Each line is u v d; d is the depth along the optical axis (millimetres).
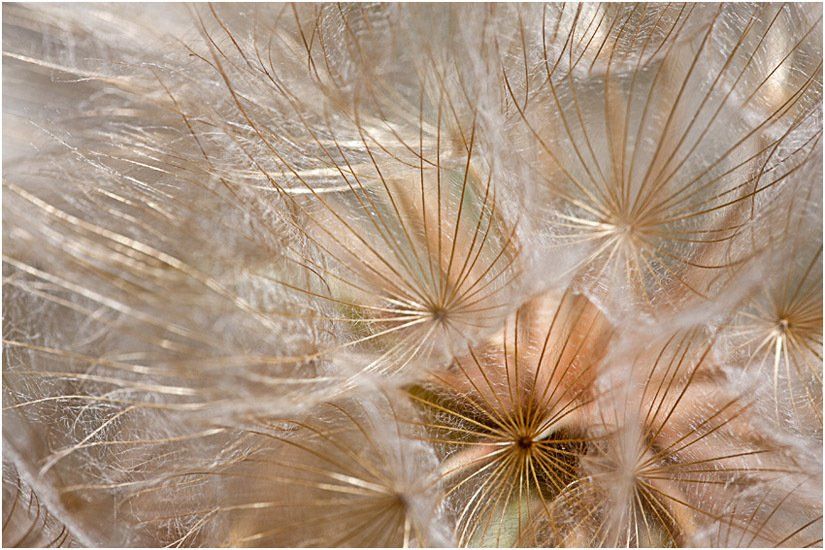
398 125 241
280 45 245
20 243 233
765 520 238
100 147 242
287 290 232
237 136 242
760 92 242
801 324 236
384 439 234
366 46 241
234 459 236
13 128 244
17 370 237
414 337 236
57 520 238
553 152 237
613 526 235
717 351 239
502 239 237
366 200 241
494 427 238
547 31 242
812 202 236
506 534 236
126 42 247
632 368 238
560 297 239
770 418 238
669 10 244
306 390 232
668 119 235
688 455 239
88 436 237
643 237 235
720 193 238
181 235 230
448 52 238
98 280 228
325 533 231
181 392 229
